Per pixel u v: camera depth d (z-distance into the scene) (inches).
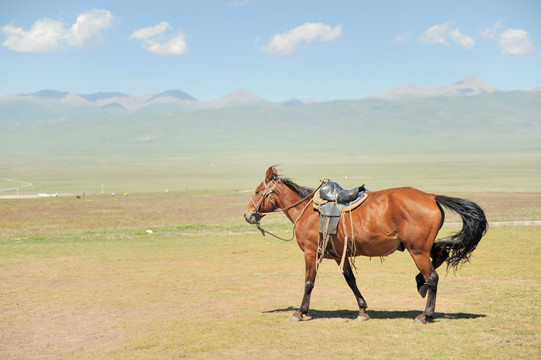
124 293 506.3
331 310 418.6
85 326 386.3
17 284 566.3
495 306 404.5
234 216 1717.5
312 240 395.2
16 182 5772.6
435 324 358.9
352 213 377.7
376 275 568.7
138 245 965.8
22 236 1216.2
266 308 431.2
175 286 539.2
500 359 288.4
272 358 301.7
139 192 3772.1
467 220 351.6
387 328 355.3
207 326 374.0
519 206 1664.6
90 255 814.5
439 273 557.9
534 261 609.9
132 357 311.7
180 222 1551.4
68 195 3612.2
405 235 360.8
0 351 331.3
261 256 759.7
